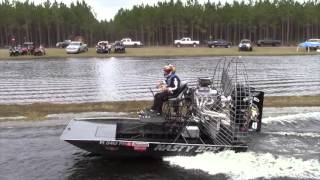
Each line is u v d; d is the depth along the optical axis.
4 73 33.97
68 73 33.50
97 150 9.88
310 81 27.69
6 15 111.31
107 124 11.40
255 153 10.24
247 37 128.00
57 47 90.38
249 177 8.80
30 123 14.34
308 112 15.79
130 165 9.69
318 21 117.75
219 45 80.62
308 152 10.45
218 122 10.48
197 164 9.53
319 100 18.62
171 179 8.78
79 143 9.66
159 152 9.80
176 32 125.00
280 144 11.12
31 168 9.59
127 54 59.50
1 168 9.59
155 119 10.90
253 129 12.47
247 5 125.69
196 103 11.11
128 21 127.69
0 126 13.91
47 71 35.44
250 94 11.28
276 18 117.31
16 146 11.45
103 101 19.00
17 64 43.66
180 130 10.74
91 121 11.57
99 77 30.28
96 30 133.00
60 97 20.69
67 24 123.25
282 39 117.50
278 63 44.50
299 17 118.19
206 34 123.50
